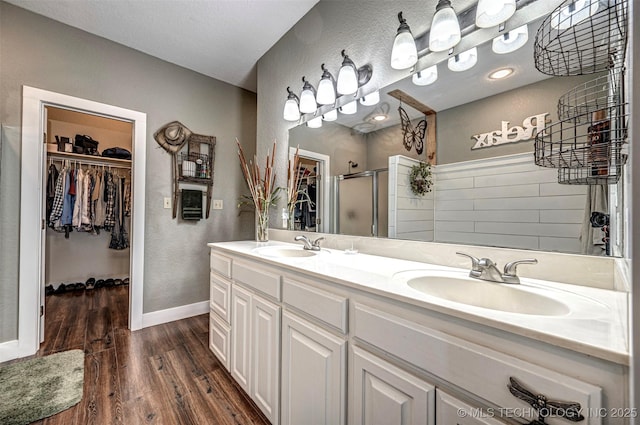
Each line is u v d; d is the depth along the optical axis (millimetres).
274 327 1241
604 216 821
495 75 1094
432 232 1269
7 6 1834
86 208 3279
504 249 1048
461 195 1184
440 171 1259
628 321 433
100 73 2180
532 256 979
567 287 854
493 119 1094
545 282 911
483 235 1108
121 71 2277
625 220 593
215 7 1893
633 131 406
